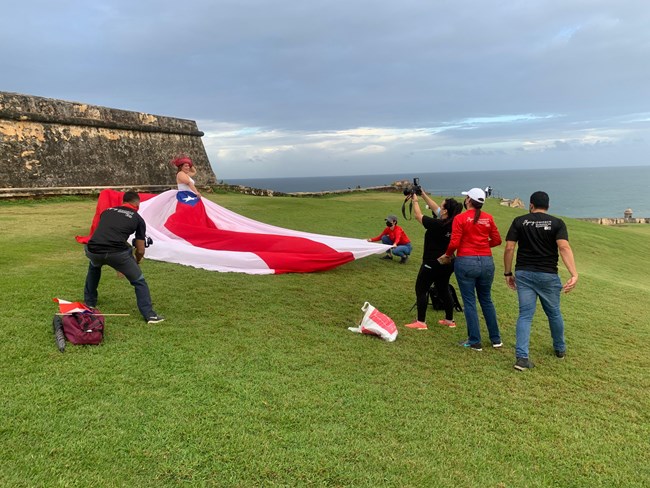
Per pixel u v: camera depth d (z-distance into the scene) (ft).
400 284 28.81
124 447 10.34
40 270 23.66
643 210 355.97
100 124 65.10
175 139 80.89
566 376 16.60
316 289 25.73
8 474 9.14
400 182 113.80
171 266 27.17
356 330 19.47
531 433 12.60
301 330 18.93
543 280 17.29
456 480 10.41
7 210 45.16
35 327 16.21
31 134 56.03
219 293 22.89
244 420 11.82
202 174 85.97
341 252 30.94
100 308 19.20
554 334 18.25
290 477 9.95
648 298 32.48
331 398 13.42
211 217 32.89
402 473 10.46
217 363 14.93
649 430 13.21
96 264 18.07
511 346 19.54
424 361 17.01
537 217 17.57
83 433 10.69
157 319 18.11
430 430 12.29
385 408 13.17
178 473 9.71
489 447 11.79
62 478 9.20
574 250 54.44
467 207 18.34
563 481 10.75
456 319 23.02
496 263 40.19
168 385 13.21
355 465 10.55
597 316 25.72
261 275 27.50
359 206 68.23
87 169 62.44
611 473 11.14
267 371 14.75
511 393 14.92
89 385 12.82
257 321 19.42
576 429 12.97
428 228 20.34
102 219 18.03
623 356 19.30
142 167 72.13
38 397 11.94
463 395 14.49
